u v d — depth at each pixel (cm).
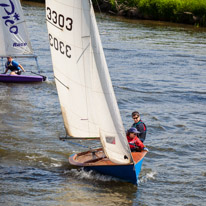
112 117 4834
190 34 18150
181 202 4731
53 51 5253
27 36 10256
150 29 18825
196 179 5350
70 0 4831
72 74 5056
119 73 11206
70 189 4853
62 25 5000
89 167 5216
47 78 10225
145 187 5038
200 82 10825
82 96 5050
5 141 6269
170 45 15412
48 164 5578
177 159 6019
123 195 4784
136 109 8350
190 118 7975
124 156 4872
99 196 4719
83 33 4834
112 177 5138
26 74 10450
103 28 18262
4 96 8588
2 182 4959
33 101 8400
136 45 15038
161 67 12162
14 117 7381
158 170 5584
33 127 6969
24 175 5191
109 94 4803
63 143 6372
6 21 9938
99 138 5059
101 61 4778
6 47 10062
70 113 5253
